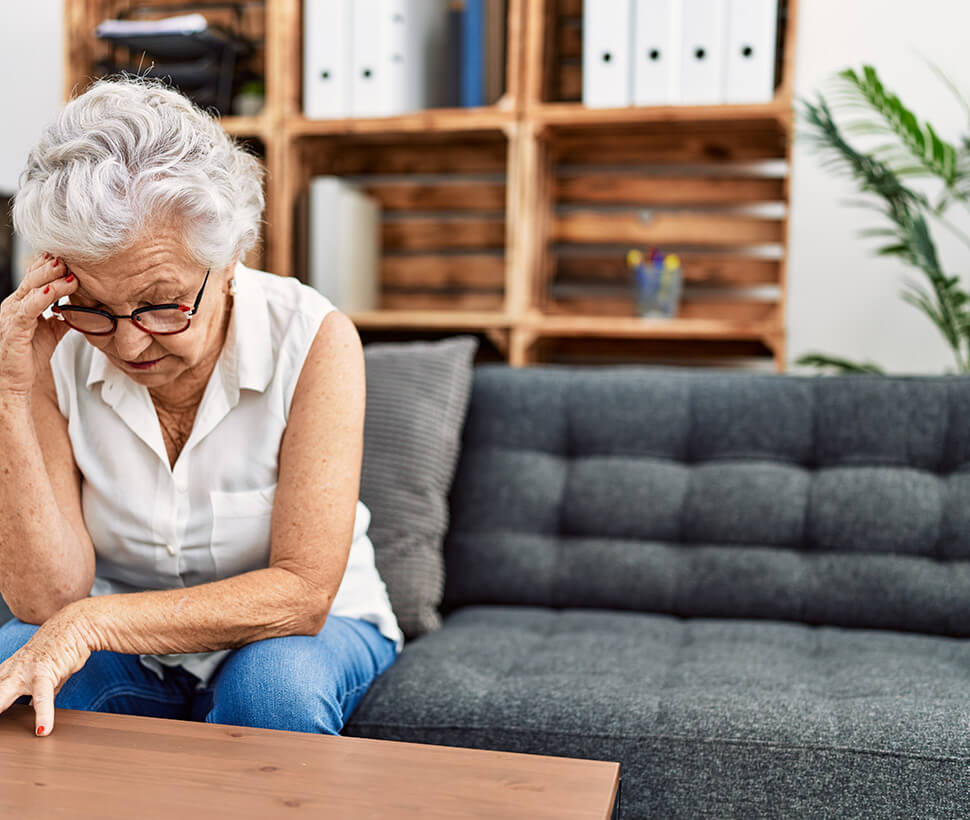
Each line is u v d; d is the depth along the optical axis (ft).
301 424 3.81
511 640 5.02
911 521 5.36
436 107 9.16
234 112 9.31
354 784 2.60
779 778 3.77
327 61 8.43
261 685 3.53
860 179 7.93
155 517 3.91
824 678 4.48
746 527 5.56
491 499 5.81
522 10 8.21
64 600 3.68
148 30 8.54
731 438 5.76
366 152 9.56
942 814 3.65
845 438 5.61
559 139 8.98
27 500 3.58
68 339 3.99
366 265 9.14
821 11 8.52
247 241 3.53
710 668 4.53
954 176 7.34
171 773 2.65
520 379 6.06
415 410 5.63
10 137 10.23
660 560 5.61
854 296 8.66
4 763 2.71
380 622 4.44
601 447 5.87
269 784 2.59
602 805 2.48
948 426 5.51
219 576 4.01
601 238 9.23
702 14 7.72
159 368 3.47
